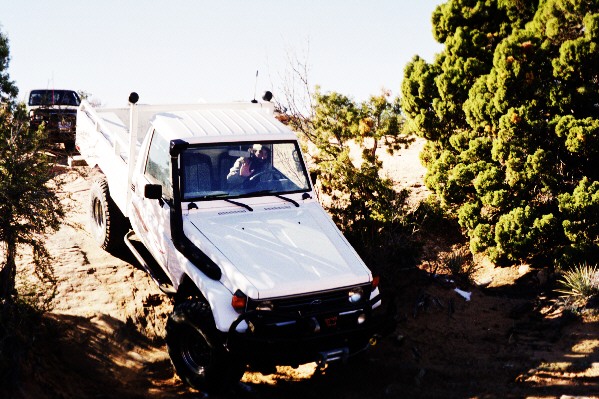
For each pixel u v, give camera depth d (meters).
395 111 10.88
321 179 10.23
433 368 6.74
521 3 10.84
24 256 8.71
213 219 6.67
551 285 8.88
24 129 6.93
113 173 8.64
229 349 5.65
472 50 11.06
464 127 11.30
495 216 10.37
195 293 6.71
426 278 8.82
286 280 5.80
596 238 9.21
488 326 7.85
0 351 5.41
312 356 5.86
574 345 6.99
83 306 7.60
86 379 6.19
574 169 10.11
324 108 10.63
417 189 12.62
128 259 9.09
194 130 7.18
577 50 9.17
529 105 9.73
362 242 8.93
